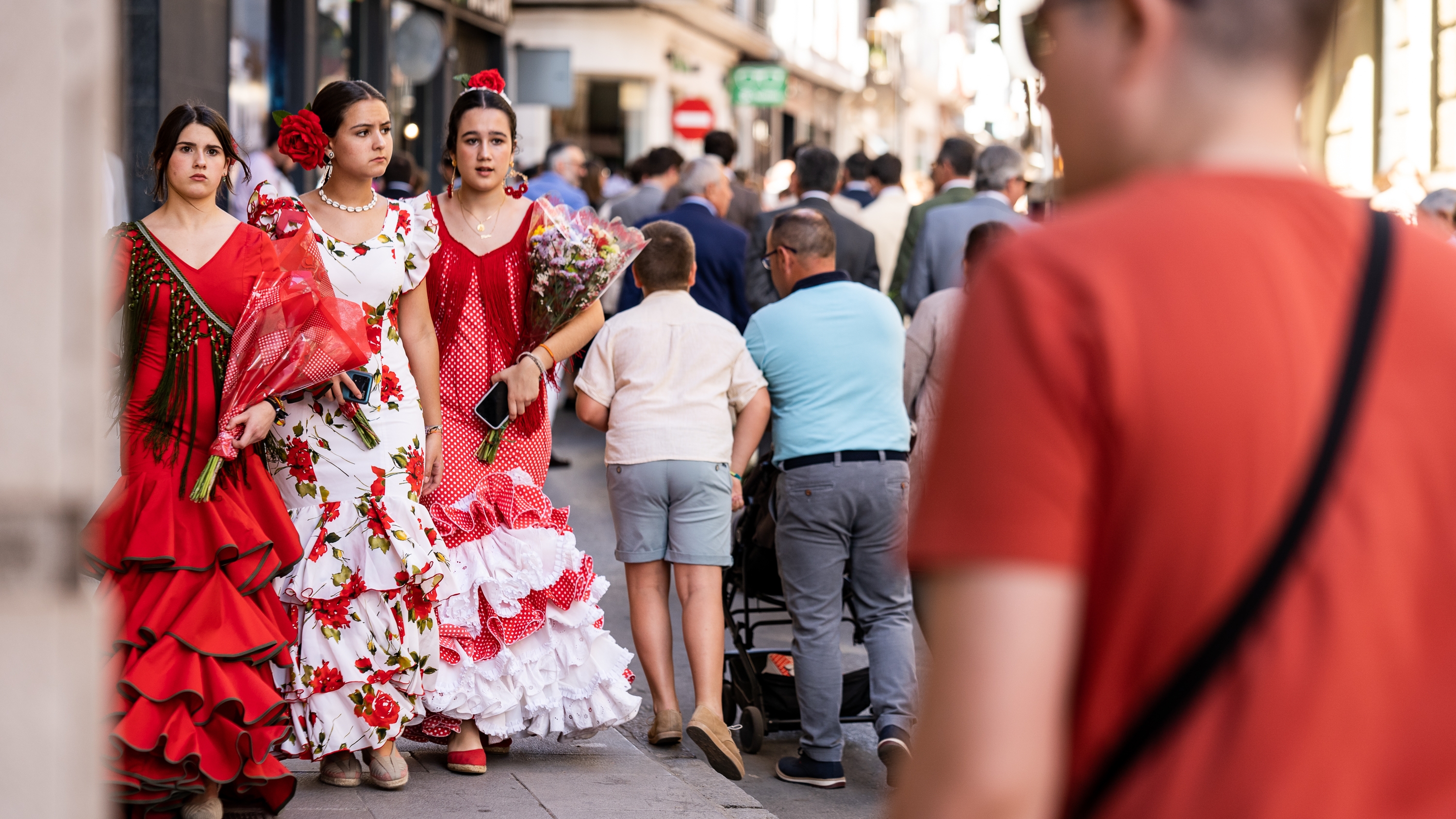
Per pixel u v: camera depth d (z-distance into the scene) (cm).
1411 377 131
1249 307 128
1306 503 126
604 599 830
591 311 546
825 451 568
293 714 474
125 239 429
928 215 902
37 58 134
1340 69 1669
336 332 443
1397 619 128
